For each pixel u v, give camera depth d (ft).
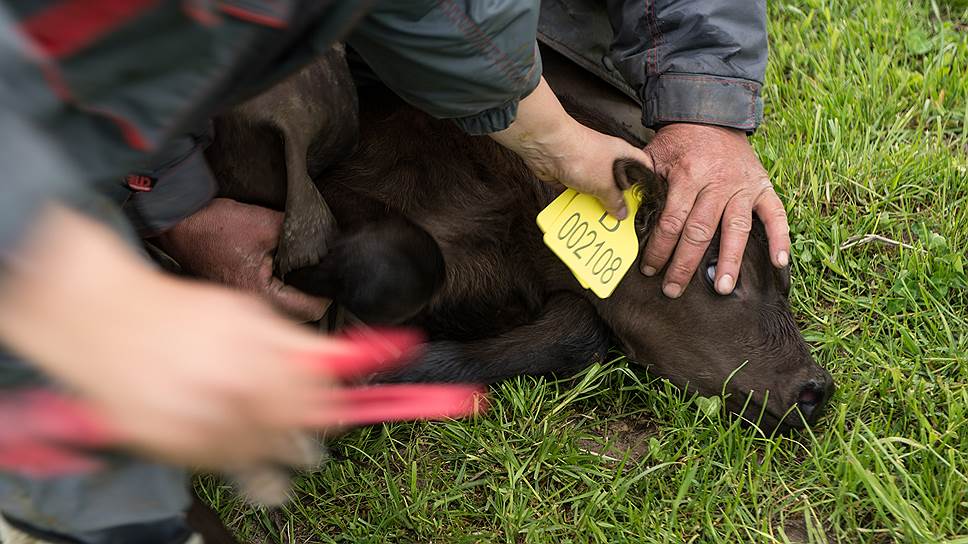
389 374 10.59
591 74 12.66
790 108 13.83
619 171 9.16
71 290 3.51
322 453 9.87
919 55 15.01
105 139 4.99
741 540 9.00
